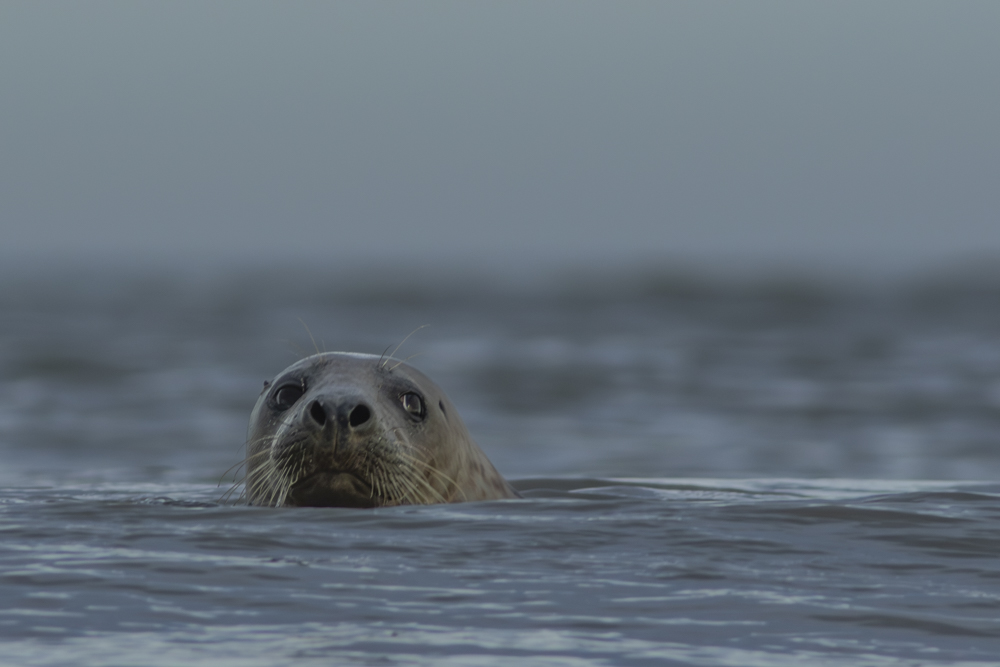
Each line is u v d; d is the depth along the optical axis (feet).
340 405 67.77
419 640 39.91
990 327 391.45
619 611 44.80
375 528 63.16
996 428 174.70
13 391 218.79
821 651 39.37
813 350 316.40
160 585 48.03
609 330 397.19
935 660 38.45
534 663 37.29
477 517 67.10
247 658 37.27
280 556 55.11
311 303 589.32
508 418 187.32
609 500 74.74
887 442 159.43
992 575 52.54
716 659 38.19
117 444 152.25
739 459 141.79
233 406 195.31
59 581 48.44
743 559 55.93
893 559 56.18
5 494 86.58
